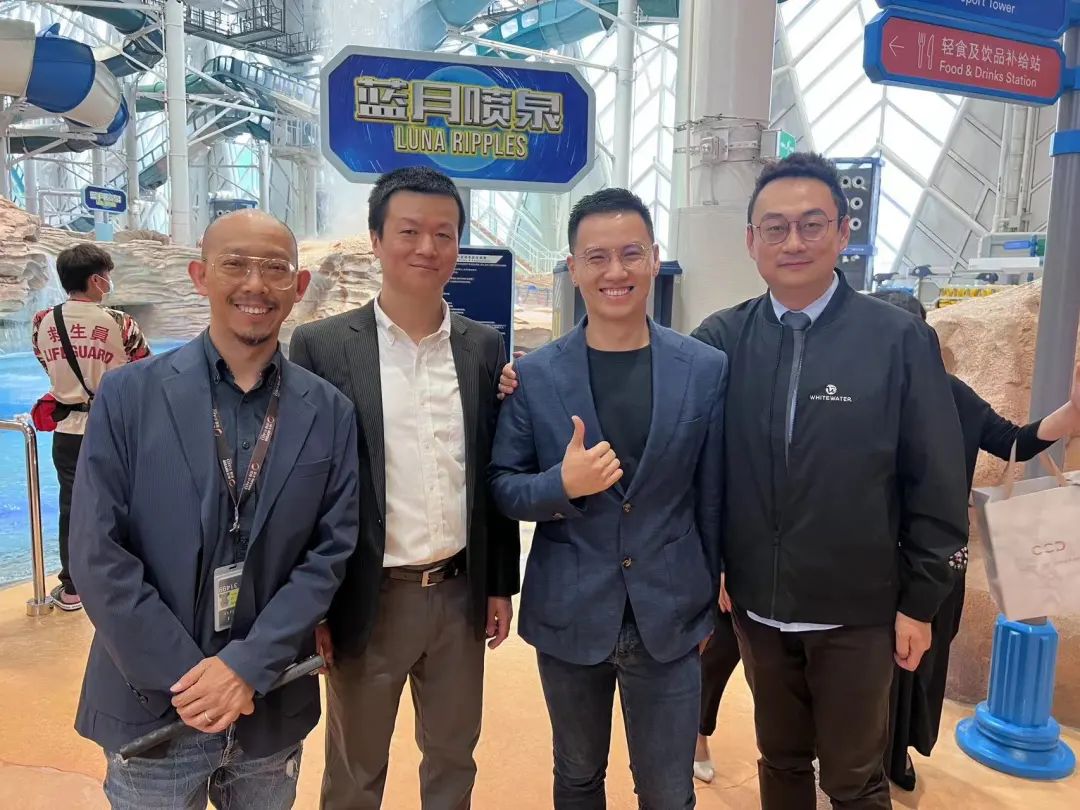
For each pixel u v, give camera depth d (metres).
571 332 1.64
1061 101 2.32
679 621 1.55
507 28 15.49
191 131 21.89
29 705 2.69
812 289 1.58
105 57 16.94
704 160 3.63
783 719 1.71
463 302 2.78
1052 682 2.41
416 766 2.37
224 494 1.29
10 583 3.94
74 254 3.17
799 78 16.48
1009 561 1.78
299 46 16.20
